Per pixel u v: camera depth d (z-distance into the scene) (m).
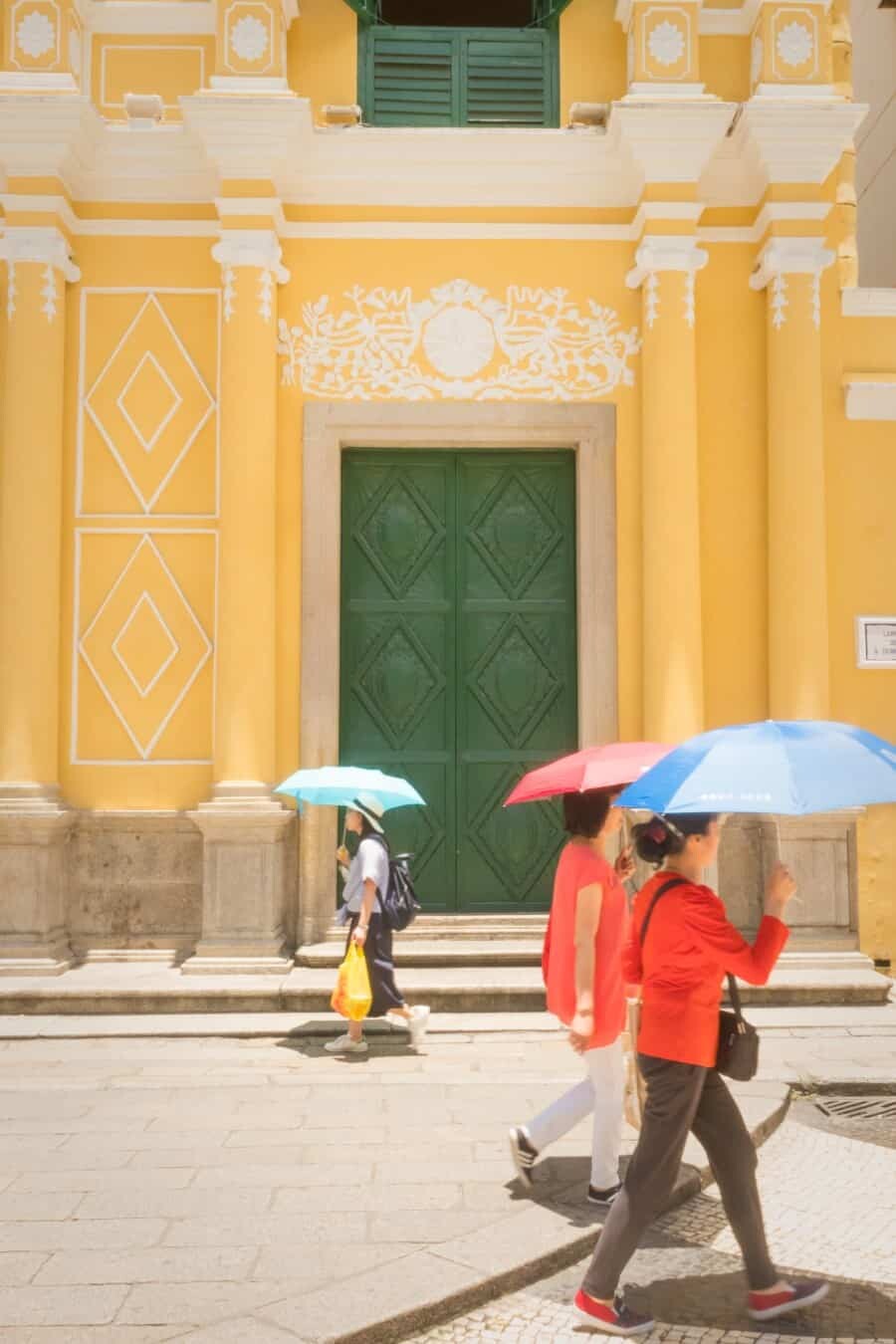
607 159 8.20
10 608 7.81
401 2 10.16
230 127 7.81
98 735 8.07
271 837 7.64
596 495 8.28
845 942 7.75
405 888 6.57
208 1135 4.96
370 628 8.43
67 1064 6.18
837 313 8.44
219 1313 3.26
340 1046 6.38
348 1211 4.07
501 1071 6.02
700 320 8.38
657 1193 3.34
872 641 8.26
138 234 8.28
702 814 3.53
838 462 8.34
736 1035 3.41
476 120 8.59
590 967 4.03
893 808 8.24
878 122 11.04
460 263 8.36
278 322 8.27
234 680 7.78
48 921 7.64
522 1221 3.96
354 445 8.34
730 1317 3.48
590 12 8.62
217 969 7.45
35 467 7.89
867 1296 3.62
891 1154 4.98
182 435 8.21
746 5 8.35
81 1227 3.92
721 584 8.24
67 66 8.08
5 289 8.09
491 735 8.42
